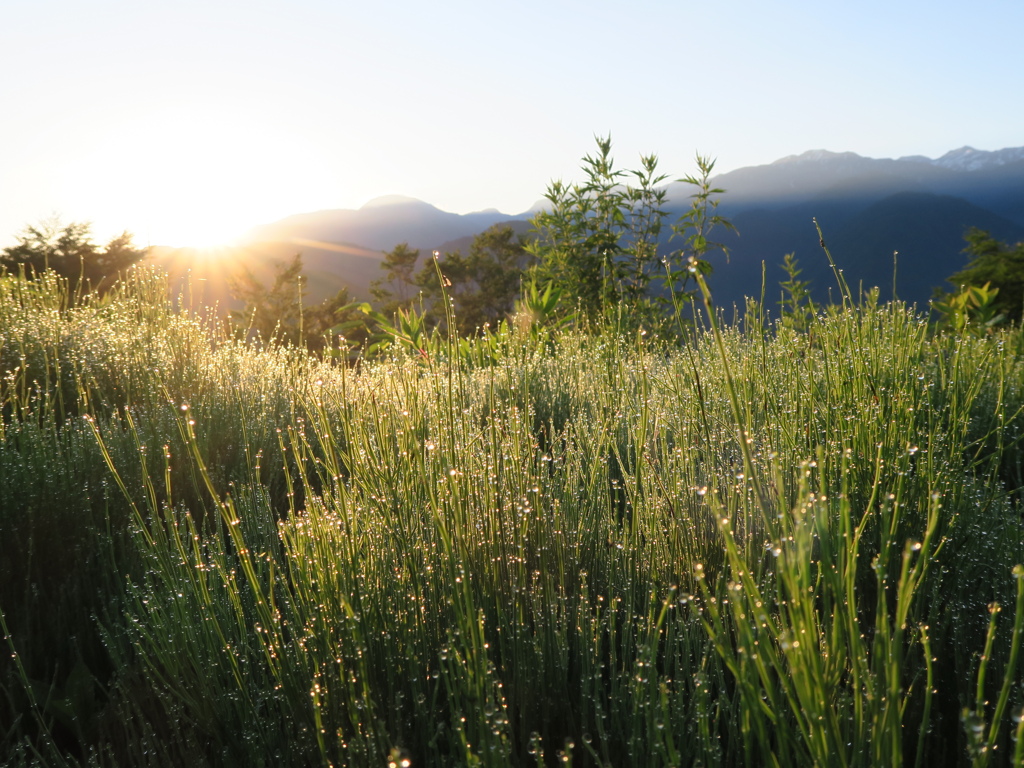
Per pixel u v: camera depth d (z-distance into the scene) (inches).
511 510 70.7
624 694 55.3
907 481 72.1
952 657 58.8
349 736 55.4
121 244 971.9
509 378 87.4
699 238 289.4
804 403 94.1
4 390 136.5
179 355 178.1
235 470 114.3
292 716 57.4
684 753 49.6
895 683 33.4
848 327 101.6
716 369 114.3
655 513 74.6
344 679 54.5
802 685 35.2
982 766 32.6
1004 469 108.2
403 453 72.7
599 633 57.0
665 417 105.8
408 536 68.7
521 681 55.4
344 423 83.8
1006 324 238.2
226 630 68.7
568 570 72.4
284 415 144.5
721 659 58.7
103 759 56.2
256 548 83.9
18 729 57.9
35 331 166.2
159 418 125.0
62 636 73.9
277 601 75.2
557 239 350.9
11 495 83.9
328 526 68.9
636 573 69.2
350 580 62.6
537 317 306.0
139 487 102.3
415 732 56.1
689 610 67.0
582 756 54.7
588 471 91.1
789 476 74.9
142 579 83.5
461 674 49.7
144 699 64.6
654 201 336.2
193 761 56.1
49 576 82.4
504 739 43.6
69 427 114.6
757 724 37.0
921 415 94.7
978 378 110.4
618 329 116.3
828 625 48.3
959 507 73.6
